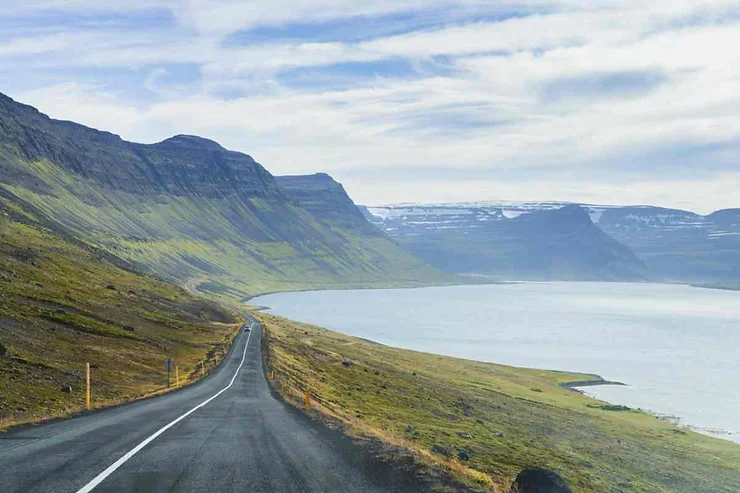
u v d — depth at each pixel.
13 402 31.36
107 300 111.88
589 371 139.75
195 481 12.86
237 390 46.88
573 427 76.50
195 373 65.31
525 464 41.03
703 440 78.19
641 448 67.38
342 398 61.78
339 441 19.17
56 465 14.26
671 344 190.50
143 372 60.78
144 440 18.62
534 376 129.00
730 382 126.44
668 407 102.81
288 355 95.69
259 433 20.94
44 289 97.62
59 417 25.78
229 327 136.62
